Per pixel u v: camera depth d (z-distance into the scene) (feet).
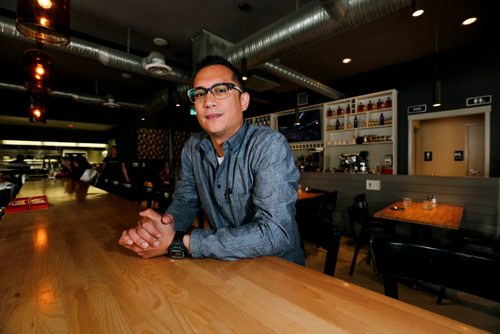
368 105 16.96
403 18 10.98
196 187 4.05
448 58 14.33
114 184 11.68
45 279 2.06
